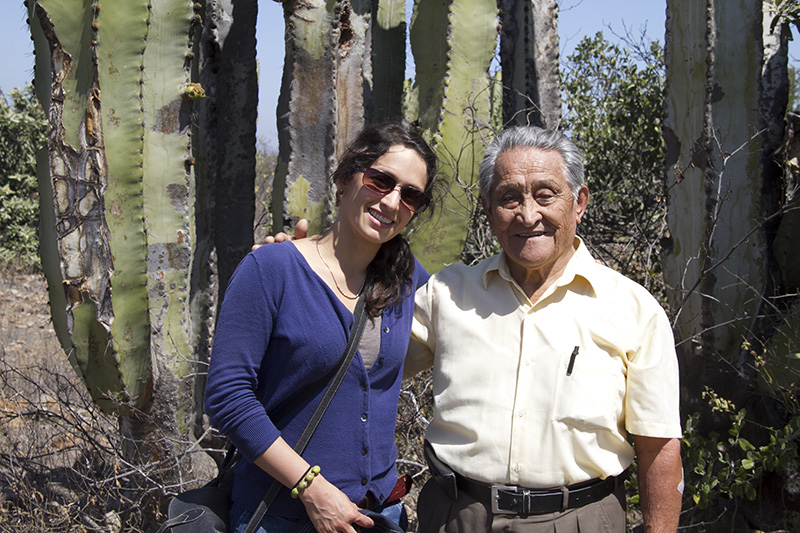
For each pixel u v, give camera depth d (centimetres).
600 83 569
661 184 491
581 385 189
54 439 394
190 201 319
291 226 327
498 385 194
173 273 312
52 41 281
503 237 197
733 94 296
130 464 317
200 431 352
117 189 288
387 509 205
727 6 293
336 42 326
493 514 191
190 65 311
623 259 475
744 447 281
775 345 289
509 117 395
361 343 191
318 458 187
